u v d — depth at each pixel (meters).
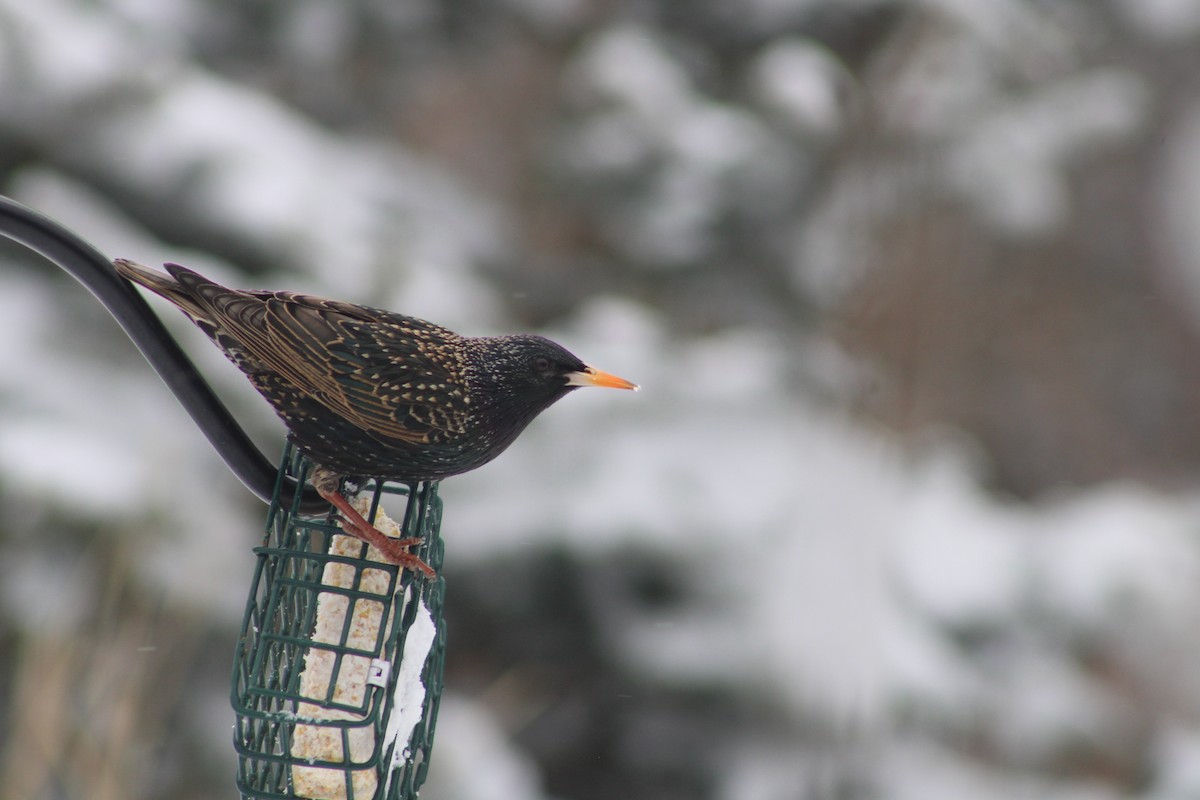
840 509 12.30
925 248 13.78
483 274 14.42
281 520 5.69
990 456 20.98
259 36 14.10
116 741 7.80
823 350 13.45
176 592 8.98
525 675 12.20
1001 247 16.31
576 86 15.09
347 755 5.20
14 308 10.44
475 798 10.55
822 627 12.02
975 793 11.81
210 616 9.48
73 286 10.71
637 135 14.58
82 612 8.67
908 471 12.87
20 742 7.61
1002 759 12.21
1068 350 21.91
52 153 11.59
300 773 5.36
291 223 11.78
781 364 13.27
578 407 12.48
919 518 12.89
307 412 5.57
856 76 14.77
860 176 13.96
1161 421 22.47
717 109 14.89
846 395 13.09
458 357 5.79
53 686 7.73
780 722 12.00
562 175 14.78
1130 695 14.12
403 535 5.71
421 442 5.58
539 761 12.21
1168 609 12.61
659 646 12.02
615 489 12.02
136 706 8.12
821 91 14.37
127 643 8.27
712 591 12.07
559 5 15.41
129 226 11.70
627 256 14.65
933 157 14.09
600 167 14.60
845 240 13.84
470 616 12.16
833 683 11.92
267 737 5.50
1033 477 21.28
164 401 10.48
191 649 9.01
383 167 14.20
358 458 5.59
